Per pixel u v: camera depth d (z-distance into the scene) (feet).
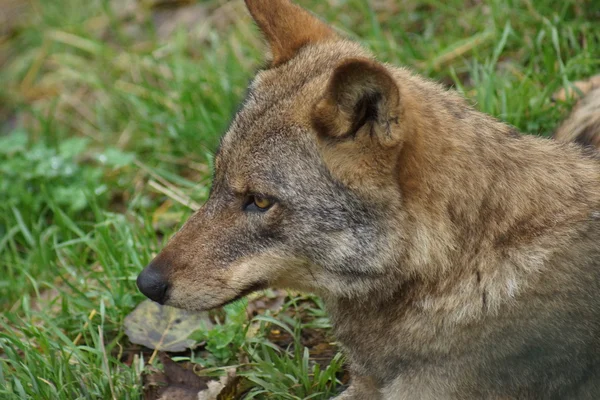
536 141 27.91
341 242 25.91
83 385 31.71
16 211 43.37
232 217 27.02
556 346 25.86
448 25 47.26
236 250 26.99
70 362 33.76
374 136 24.58
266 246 26.71
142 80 51.13
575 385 26.43
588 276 25.76
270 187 26.16
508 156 26.58
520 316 25.79
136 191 45.52
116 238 40.88
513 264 25.85
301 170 25.82
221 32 53.98
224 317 35.17
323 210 25.80
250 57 49.88
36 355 32.68
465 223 25.89
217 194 27.48
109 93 52.42
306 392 31.73
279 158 26.08
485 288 25.94
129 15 59.41
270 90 27.25
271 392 31.60
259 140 26.43
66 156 46.50
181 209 42.50
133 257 37.78
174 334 34.14
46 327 36.14
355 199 25.46
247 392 32.09
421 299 26.43
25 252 44.55
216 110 46.85
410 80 27.55
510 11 44.91
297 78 27.14
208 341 33.19
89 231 44.16
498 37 44.19
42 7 63.57
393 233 25.63
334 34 29.91
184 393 31.71
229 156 27.02
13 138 48.34
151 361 33.22
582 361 26.09
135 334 34.22
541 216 26.21
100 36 59.16
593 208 26.50
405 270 26.13
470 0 48.08
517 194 26.20
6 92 58.29
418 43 47.14
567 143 29.12
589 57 41.45
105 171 47.34
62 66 57.62
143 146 48.34
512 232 26.04
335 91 24.23
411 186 25.36
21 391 31.12
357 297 27.04
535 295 25.72
